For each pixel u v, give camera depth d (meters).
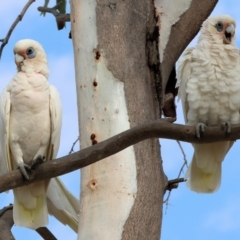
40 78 10.74
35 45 11.18
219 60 11.10
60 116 10.74
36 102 10.55
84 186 9.27
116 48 9.93
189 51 11.63
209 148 11.29
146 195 9.14
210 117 11.44
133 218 8.93
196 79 11.23
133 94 9.68
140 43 10.16
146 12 10.48
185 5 11.23
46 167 8.19
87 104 9.66
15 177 8.38
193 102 11.27
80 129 9.71
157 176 9.43
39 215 10.87
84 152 7.90
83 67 9.88
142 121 9.55
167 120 7.86
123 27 10.11
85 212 9.11
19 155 10.73
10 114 10.66
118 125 9.43
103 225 8.90
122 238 8.80
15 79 10.72
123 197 9.04
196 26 11.27
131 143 7.77
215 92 11.11
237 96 11.12
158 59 10.27
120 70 9.76
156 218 9.15
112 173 9.15
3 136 10.70
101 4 10.21
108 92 9.63
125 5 10.30
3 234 11.16
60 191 11.04
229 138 8.54
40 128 10.65
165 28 10.94
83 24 10.13
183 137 8.23
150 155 9.44
